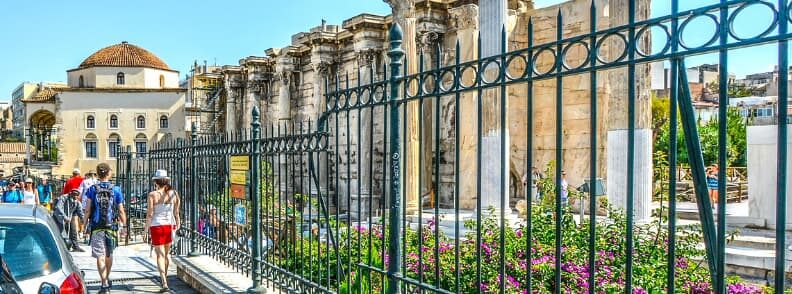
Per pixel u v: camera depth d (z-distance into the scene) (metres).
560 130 4.23
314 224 12.80
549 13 23.14
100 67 58.16
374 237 10.74
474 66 5.04
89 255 15.49
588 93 21.83
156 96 57.38
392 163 6.16
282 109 37.72
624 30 3.85
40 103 66.81
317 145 7.40
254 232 9.08
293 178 8.04
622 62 3.82
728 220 15.49
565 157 22.53
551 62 23.28
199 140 12.54
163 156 14.99
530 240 4.37
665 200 15.84
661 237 9.02
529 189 4.37
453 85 5.24
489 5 16.89
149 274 12.86
